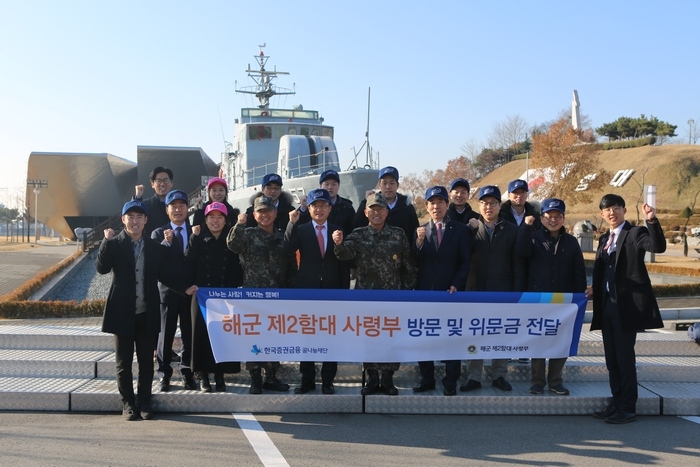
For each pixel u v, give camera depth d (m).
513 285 6.52
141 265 5.93
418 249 6.32
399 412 6.06
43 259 30.52
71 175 39.81
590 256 25.78
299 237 6.34
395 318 6.16
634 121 86.81
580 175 47.28
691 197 58.75
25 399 6.08
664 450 5.04
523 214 7.25
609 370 6.05
